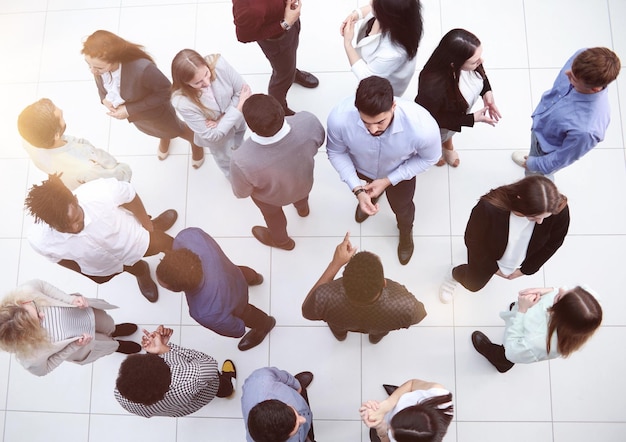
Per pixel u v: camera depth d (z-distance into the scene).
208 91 2.61
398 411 2.10
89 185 2.46
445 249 3.30
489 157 3.45
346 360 3.17
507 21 3.64
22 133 2.37
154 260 3.42
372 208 2.55
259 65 3.73
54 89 3.77
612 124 3.42
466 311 3.18
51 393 3.25
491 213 2.18
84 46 2.55
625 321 3.12
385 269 3.29
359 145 2.37
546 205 2.00
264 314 3.13
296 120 2.35
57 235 2.39
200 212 3.49
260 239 3.37
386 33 2.37
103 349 2.85
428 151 2.36
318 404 3.12
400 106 2.22
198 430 3.14
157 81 2.69
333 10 3.75
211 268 2.38
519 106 3.52
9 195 3.58
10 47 3.84
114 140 3.65
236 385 3.18
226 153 3.04
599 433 2.99
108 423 3.19
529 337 2.36
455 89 2.46
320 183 3.46
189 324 3.30
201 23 3.81
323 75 3.65
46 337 2.34
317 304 2.21
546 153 2.75
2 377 3.28
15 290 2.46
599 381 3.04
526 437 3.01
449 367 3.12
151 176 3.58
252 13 2.53
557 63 3.56
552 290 2.42
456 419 3.05
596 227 3.28
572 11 3.62
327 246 3.36
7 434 3.21
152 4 3.84
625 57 3.50
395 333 3.18
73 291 3.39
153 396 2.16
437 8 3.69
